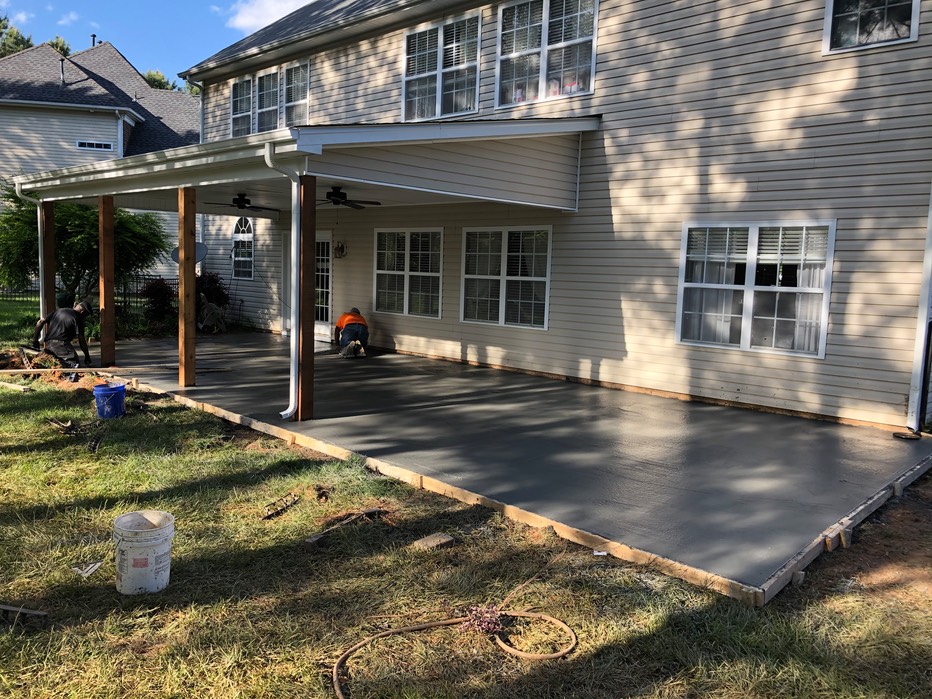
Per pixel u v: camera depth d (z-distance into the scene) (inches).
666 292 366.0
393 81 505.0
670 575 156.1
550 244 417.4
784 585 151.9
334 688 113.6
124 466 226.2
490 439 268.5
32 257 592.4
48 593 143.3
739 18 332.8
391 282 524.7
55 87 943.0
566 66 403.9
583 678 118.3
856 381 305.1
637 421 307.6
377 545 170.2
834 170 307.0
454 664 121.7
